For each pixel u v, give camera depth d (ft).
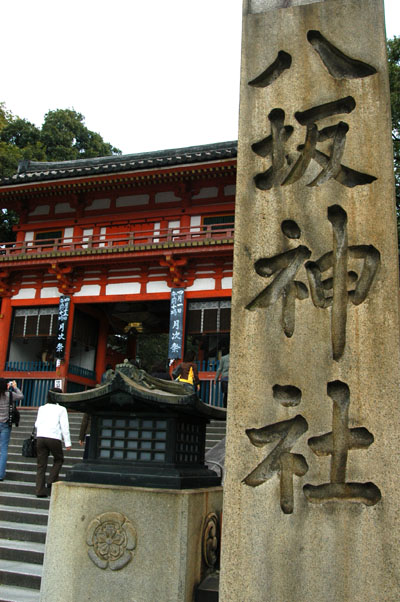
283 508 10.14
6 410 28.66
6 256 64.95
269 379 10.82
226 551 10.27
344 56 11.91
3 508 24.57
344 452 10.04
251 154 12.10
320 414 10.36
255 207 11.80
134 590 12.74
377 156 11.19
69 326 64.18
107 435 14.94
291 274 11.23
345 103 11.71
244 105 12.44
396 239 10.68
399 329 10.25
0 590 16.92
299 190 11.56
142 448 14.46
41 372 62.95
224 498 10.53
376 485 9.72
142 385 14.74
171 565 12.62
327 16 12.26
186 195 66.33
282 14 12.63
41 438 26.16
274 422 10.59
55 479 26.43
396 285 10.46
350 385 10.29
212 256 59.57
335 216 11.25
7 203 73.67
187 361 37.63
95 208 70.85
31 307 66.85
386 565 9.33
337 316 10.68
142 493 13.29
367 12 12.02
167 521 12.92
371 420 10.02
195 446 15.88
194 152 73.61
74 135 114.52
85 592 13.07
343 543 9.66
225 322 59.21
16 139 104.06
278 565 9.91
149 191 68.44
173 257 59.98
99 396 14.28
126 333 77.82
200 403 14.06
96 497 13.64
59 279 64.64
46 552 13.67
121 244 67.26
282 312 11.08
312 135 11.75
